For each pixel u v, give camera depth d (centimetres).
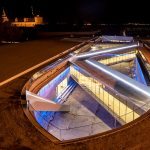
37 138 907
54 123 1733
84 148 845
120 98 1566
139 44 3734
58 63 2316
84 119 1827
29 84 1600
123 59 3281
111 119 1825
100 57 2989
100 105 2091
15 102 1253
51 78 1992
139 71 2400
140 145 866
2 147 848
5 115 1098
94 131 1617
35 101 1460
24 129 974
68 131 1614
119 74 2011
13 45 3731
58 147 851
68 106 1906
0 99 1294
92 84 2095
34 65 2164
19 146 855
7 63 2236
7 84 1566
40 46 3597
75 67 2488
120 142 884
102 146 859
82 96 2364
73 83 2678
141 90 1625
